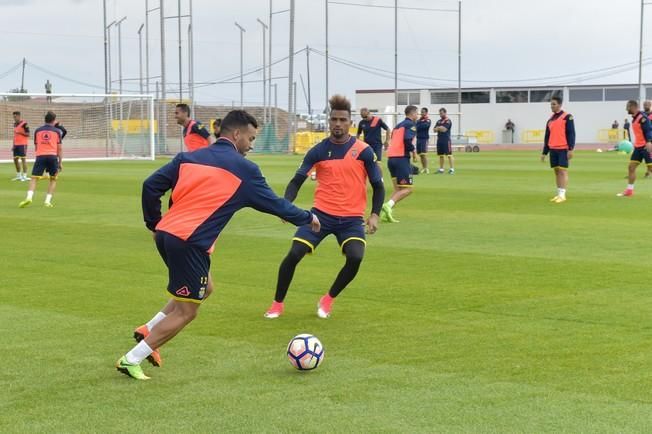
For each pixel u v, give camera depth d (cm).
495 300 1002
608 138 8469
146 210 717
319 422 599
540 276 1154
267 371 725
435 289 1071
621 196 2341
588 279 1131
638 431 579
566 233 1588
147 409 630
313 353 716
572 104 8625
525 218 1836
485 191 2547
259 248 1434
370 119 2514
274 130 5900
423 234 1586
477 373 712
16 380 702
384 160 4466
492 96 8756
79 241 1520
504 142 8731
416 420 602
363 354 775
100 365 745
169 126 5950
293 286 1102
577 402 638
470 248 1410
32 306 982
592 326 873
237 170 710
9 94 4375
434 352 779
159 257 1342
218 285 1111
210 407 633
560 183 2188
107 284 1116
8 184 2942
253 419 607
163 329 705
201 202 703
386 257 1323
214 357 768
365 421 601
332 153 950
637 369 721
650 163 3023
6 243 1497
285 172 3469
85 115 5519
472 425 591
